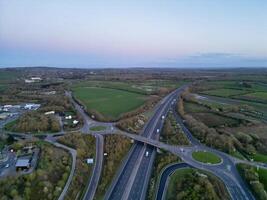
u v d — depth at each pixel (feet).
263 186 441.68
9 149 578.66
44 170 467.93
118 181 475.72
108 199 418.51
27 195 398.01
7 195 394.52
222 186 438.81
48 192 414.00
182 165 517.55
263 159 554.87
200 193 414.41
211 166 513.86
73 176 465.88
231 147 597.52
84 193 434.30
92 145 624.18
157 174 484.74
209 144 632.79
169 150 591.78
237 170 499.92
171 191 432.66
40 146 591.37
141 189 449.06
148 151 616.39
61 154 548.31
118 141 632.79
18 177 439.22
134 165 540.52
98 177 485.97
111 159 545.03
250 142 648.79
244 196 416.05
